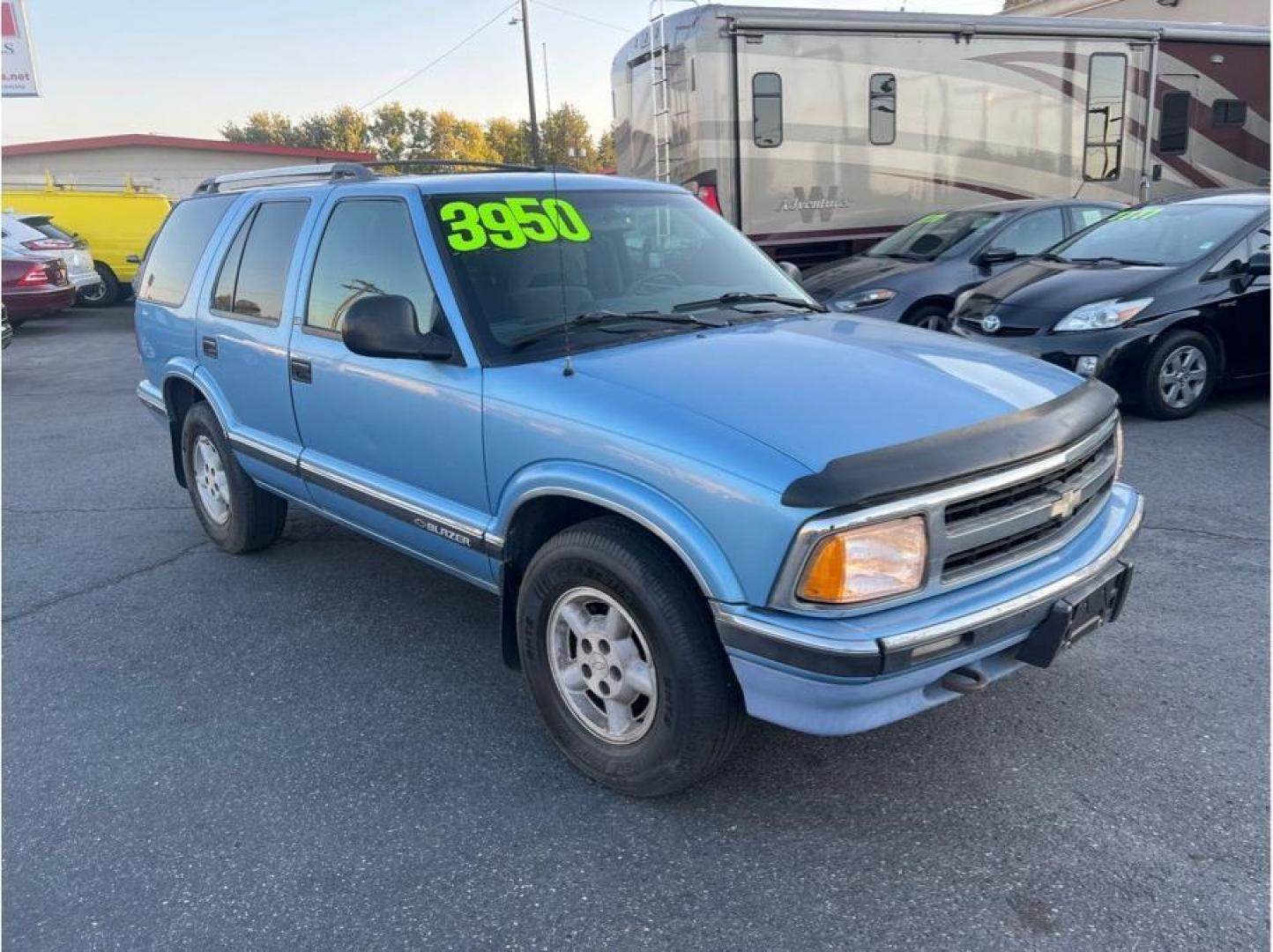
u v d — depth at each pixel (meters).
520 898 2.67
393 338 3.33
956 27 11.68
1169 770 3.10
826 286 9.56
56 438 8.50
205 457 5.29
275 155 30.38
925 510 2.55
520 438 3.12
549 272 3.63
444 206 3.66
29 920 2.67
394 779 3.24
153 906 2.70
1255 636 3.93
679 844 2.86
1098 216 9.77
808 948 2.45
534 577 3.12
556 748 3.39
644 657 2.90
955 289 8.98
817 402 2.82
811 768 3.20
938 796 3.02
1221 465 6.07
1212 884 2.60
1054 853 2.75
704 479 2.61
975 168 12.23
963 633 2.57
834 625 2.50
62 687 3.97
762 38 10.87
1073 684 3.62
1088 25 12.37
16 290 15.17
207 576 5.09
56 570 5.26
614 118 13.21
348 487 4.00
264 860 2.87
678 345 3.36
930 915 2.54
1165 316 6.91
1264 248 7.22
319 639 4.32
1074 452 2.88
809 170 11.38
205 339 4.91
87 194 19.42
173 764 3.38
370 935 2.56
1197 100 13.44
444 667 4.03
